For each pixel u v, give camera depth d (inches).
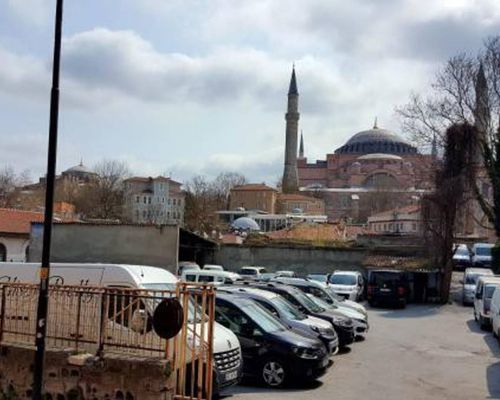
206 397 346.3
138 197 4493.1
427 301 1572.3
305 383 514.0
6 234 1771.7
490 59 1756.9
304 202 5206.7
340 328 712.4
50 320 378.0
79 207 3590.1
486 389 521.0
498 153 1718.8
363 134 6131.9
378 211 4626.0
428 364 647.8
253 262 1907.0
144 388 339.3
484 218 2023.9
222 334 426.0
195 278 1029.8
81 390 354.3
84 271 462.3
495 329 833.5
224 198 5201.8
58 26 362.0
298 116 5684.1
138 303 352.8
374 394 483.5
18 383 375.9
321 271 1879.9
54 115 358.6
